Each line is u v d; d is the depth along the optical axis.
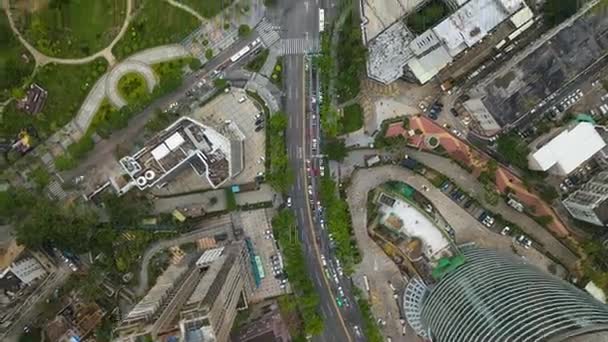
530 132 145.50
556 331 92.75
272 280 148.38
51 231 142.62
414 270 138.75
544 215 145.50
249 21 148.88
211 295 93.94
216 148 138.12
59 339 144.38
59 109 149.00
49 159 149.25
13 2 148.00
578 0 142.38
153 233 148.88
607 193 128.50
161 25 148.62
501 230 147.00
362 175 148.50
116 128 146.62
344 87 146.50
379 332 144.50
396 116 148.50
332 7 148.25
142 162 139.25
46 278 146.38
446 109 148.25
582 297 109.00
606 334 87.69
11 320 142.62
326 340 148.12
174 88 145.00
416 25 145.75
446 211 148.12
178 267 142.12
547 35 137.25
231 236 149.62
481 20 141.50
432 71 144.00
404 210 141.62
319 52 148.12
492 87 135.38
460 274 129.00
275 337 142.12
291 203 149.00
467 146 147.75
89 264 148.62
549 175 145.00
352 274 147.75
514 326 100.44
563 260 146.25
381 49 144.50
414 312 141.25
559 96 145.50
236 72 149.25
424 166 148.12
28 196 143.88
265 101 149.38
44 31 147.50
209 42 149.12
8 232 148.50
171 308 92.94
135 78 149.50
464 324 113.25
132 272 148.50
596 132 135.75
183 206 149.88
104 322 147.00
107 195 147.38
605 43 134.00
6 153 148.25
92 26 148.62
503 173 147.12
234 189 149.25
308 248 148.62
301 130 148.75
